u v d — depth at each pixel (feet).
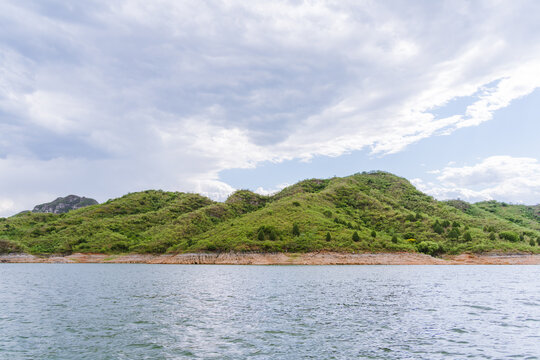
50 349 65.72
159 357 61.21
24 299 128.67
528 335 75.41
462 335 75.36
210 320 90.53
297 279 205.57
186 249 444.14
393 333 77.00
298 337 73.77
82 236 545.85
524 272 264.93
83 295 139.64
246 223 474.90
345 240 402.52
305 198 563.48
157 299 128.36
